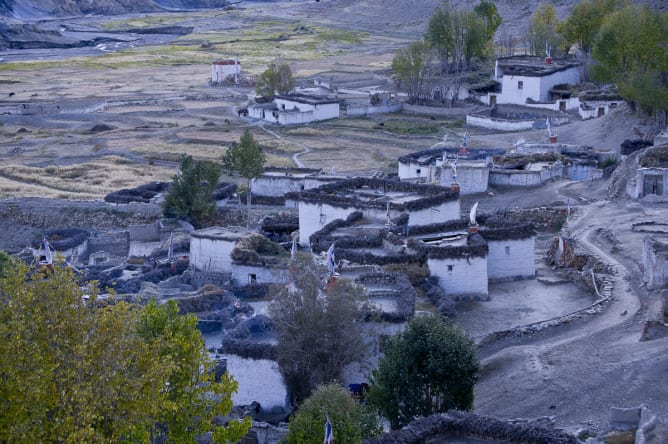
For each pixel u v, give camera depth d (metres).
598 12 196.00
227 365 60.75
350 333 59.47
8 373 41.00
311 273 62.06
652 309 68.81
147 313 51.12
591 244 89.75
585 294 79.94
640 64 151.62
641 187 104.75
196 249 90.25
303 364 59.19
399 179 120.00
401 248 80.94
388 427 54.75
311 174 127.81
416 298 75.25
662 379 55.91
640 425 47.66
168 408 44.75
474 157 131.12
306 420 48.12
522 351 64.25
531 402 55.47
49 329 42.75
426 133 171.38
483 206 113.19
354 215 90.81
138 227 109.94
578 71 192.62
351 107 192.00
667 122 138.88
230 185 125.75
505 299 79.56
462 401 53.16
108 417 43.19
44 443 40.62
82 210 120.56
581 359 61.06
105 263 96.81
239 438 48.44
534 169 121.94
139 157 160.00
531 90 184.12
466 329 71.62
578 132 152.25
